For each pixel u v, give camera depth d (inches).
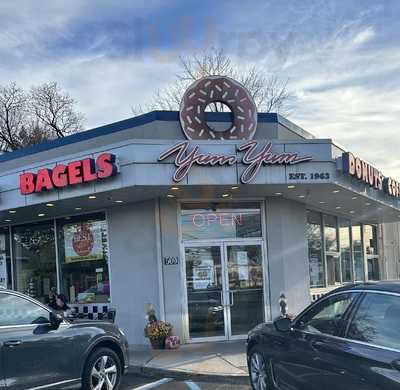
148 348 496.1
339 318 215.5
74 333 292.7
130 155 454.0
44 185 502.0
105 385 309.7
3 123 1903.3
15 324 268.1
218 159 461.7
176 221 529.0
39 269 647.8
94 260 583.8
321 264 700.7
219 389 344.5
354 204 660.1
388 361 179.8
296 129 621.3
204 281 531.2
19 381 261.1
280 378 248.7
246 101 553.6
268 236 552.7
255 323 537.6
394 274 1062.4
